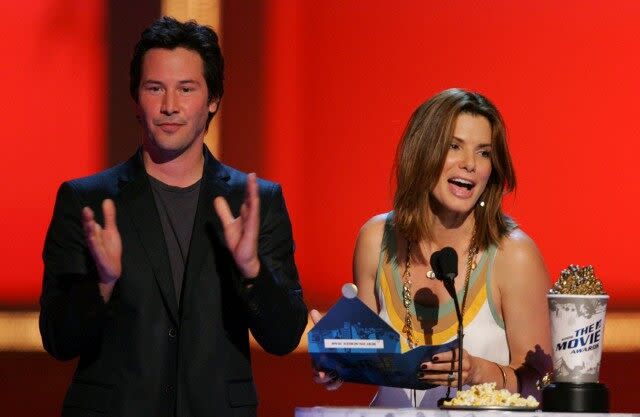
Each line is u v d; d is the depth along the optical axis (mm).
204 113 8281
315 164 15906
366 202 15852
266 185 8539
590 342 7094
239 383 8055
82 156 16016
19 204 16000
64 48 16031
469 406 7047
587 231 15609
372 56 15844
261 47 15977
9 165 16047
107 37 16047
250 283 7641
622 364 15453
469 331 9453
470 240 9594
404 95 15812
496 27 15703
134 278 7980
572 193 15609
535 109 15656
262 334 7980
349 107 15867
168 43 8172
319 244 15891
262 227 8320
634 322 15453
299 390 15602
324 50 15906
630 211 15586
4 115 16000
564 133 15625
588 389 7035
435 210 9547
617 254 15586
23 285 15961
